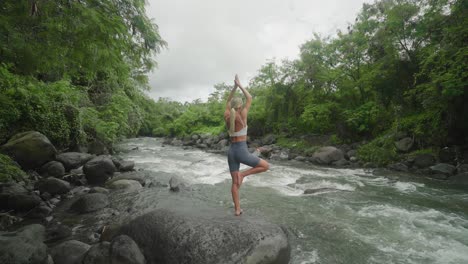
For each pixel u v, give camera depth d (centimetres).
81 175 830
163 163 1273
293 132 2030
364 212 568
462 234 455
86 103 1412
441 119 1084
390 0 1362
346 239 436
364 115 1506
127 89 1800
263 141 2102
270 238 316
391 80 1348
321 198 673
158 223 332
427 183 840
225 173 1025
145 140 3600
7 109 865
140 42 480
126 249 298
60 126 1055
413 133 1156
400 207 602
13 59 378
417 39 1252
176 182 767
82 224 488
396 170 1051
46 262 301
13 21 320
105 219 511
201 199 659
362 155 1255
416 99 1212
